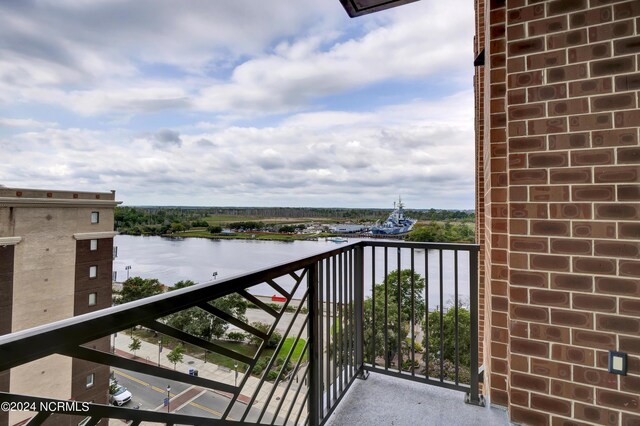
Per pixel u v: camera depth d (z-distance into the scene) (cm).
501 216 190
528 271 165
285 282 140
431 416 184
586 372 151
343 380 206
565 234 157
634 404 141
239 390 114
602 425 147
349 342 213
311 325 162
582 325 152
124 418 75
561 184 158
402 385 217
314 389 162
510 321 168
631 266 144
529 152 165
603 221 150
